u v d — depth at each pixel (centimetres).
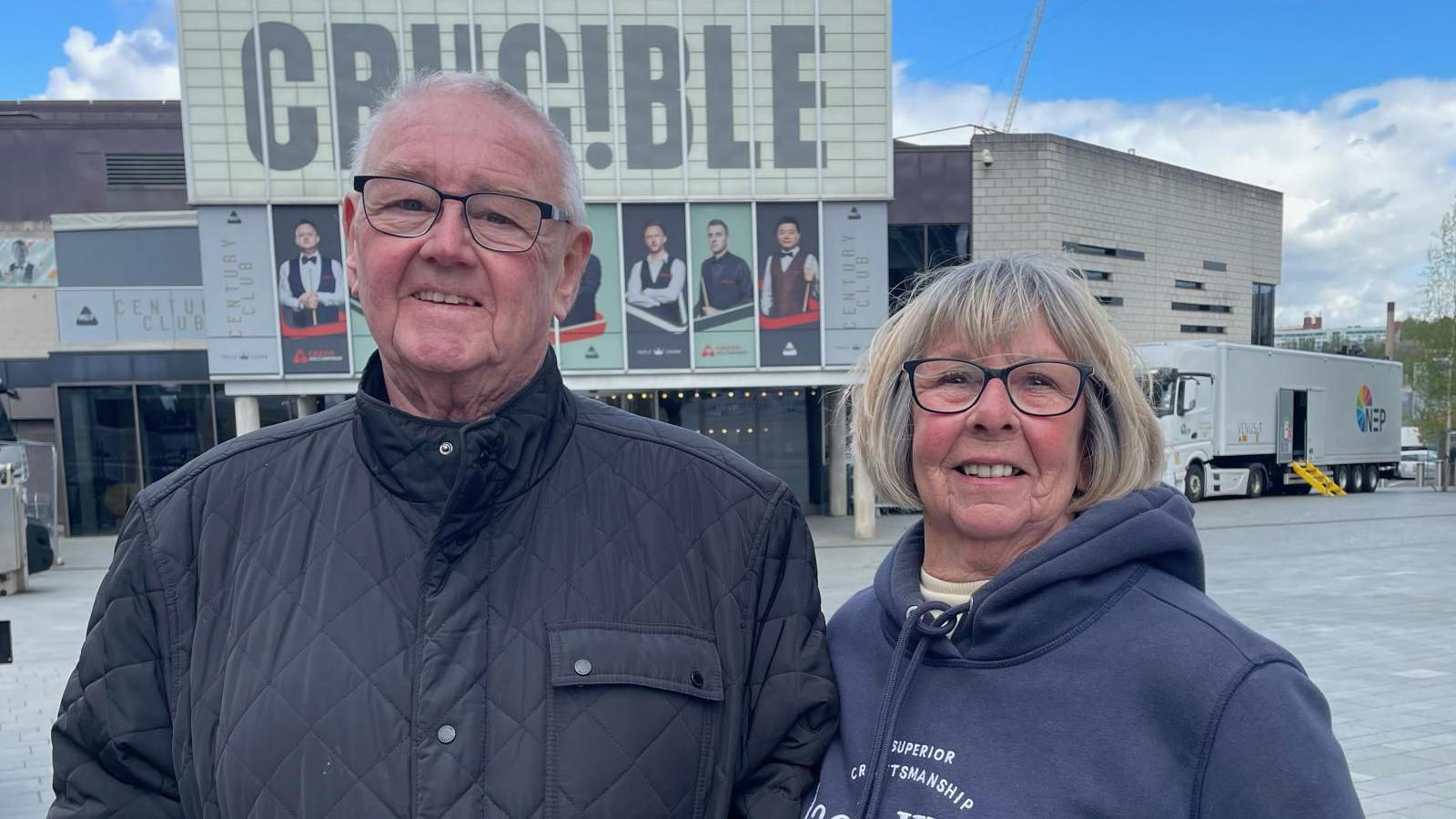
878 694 162
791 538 168
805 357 1396
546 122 153
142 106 1805
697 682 145
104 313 1705
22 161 1742
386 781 131
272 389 1329
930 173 1888
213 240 1309
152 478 1714
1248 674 126
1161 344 1917
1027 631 144
